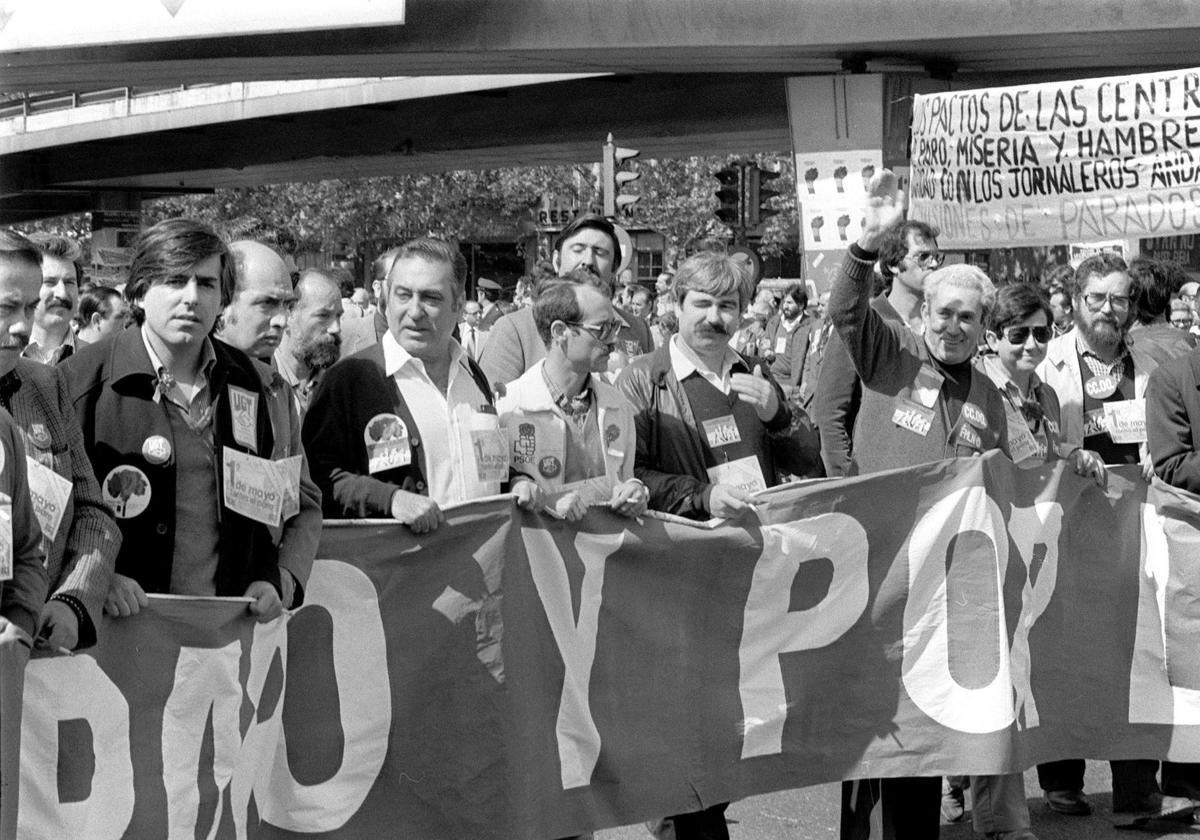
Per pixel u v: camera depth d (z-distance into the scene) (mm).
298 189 49719
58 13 16391
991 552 5098
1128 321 6148
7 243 3174
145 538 3684
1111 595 5582
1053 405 5766
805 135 17031
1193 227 9508
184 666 3631
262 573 3838
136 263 3719
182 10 16078
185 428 3760
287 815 4070
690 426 4973
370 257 55438
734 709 4820
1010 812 5262
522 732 4320
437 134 30656
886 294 6258
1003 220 10133
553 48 16484
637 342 7086
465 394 4480
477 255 60406
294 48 17031
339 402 4363
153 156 39281
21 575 3107
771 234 46812
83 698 3457
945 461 5082
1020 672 5258
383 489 4215
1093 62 17406
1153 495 5664
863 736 5016
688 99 25719
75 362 3740
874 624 5027
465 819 4262
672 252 46281
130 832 3541
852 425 5391
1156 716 5645
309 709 4098
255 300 4438
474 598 4277
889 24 15688
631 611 4629
